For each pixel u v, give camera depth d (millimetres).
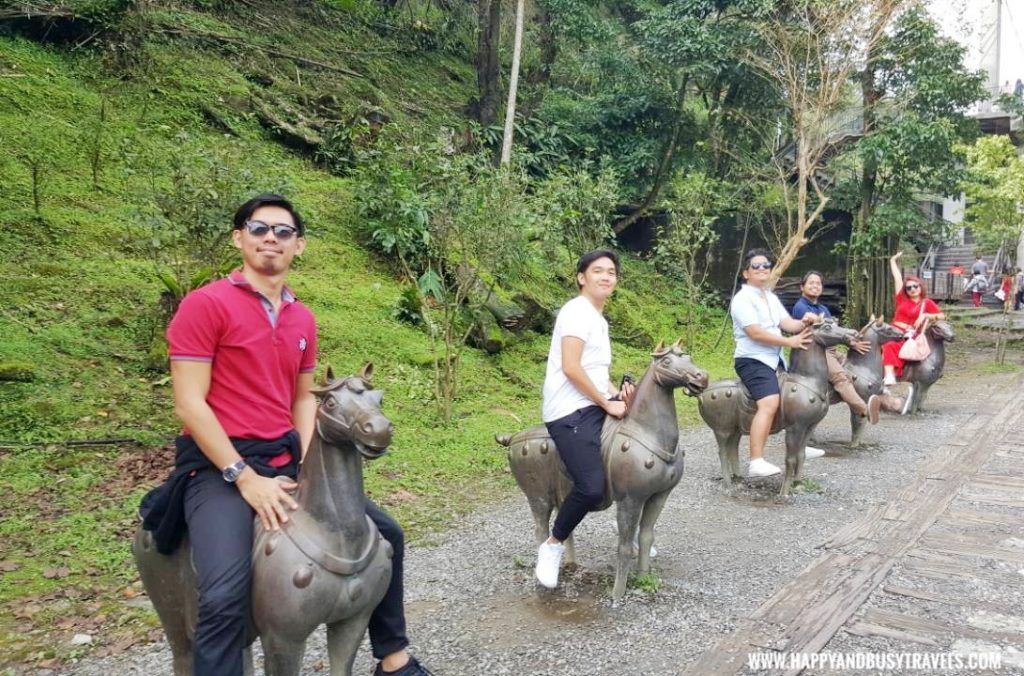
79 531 4961
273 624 2416
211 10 16844
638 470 3980
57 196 9906
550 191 12156
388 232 11625
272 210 2660
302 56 16984
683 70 15992
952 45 14898
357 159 13086
